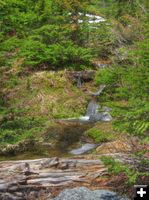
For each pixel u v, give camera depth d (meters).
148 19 8.25
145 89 7.36
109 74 7.99
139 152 7.72
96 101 15.63
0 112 11.41
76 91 16.48
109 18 17.94
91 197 7.47
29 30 19.11
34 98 15.11
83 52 18.00
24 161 8.71
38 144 11.72
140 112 7.00
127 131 7.43
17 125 11.54
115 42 14.02
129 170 7.55
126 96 7.60
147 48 7.47
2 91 12.20
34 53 17.14
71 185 8.22
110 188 8.10
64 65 18.14
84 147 11.68
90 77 17.41
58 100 15.59
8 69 12.59
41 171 8.38
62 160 8.66
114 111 7.46
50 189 8.16
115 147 9.76
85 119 14.59
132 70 7.61
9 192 8.01
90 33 19.50
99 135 12.08
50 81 16.55
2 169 8.40
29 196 8.02
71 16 19.62
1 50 13.28
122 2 17.58
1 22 18.11
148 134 7.61
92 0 20.41
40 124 12.20
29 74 16.88
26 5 20.45
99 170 8.45
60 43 18.58
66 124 13.81
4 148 11.07
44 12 19.41
